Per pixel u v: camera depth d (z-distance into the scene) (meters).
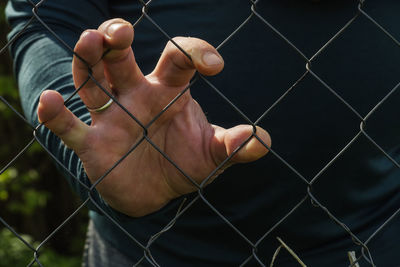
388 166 1.91
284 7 1.74
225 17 1.76
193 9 1.78
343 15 1.75
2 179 6.46
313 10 1.74
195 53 1.18
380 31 1.77
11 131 7.15
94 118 1.23
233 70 1.77
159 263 1.92
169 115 1.27
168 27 1.81
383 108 1.82
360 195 1.88
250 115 1.79
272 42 1.75
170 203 1.38
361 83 1.79
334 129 1.79
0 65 6.84
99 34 1.13
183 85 1.24
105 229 2.01
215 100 1.78
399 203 1.94
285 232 1.87
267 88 1.77
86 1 1.76
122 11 1.87
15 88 6.49
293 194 1.82
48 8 1.69
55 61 1.58
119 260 1.98
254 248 1.32
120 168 1.25
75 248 7.33
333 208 1.87
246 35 1.76
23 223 7.39
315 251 1.89
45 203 7.14
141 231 1.91
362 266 1.89
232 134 1.24
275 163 1.78
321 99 1.77
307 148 1.80
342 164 1.82
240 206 1.83
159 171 1.30
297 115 1.78
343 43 1.76
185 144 1.29
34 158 7.39
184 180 1.31
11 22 1.79
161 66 1.23
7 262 6.04
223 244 1.89
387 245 1.91
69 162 1.44
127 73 1.20
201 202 1.83
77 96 1.49
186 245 1.90
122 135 1.23
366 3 1.75
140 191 1.30
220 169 1.31
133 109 1.23
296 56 1.76
